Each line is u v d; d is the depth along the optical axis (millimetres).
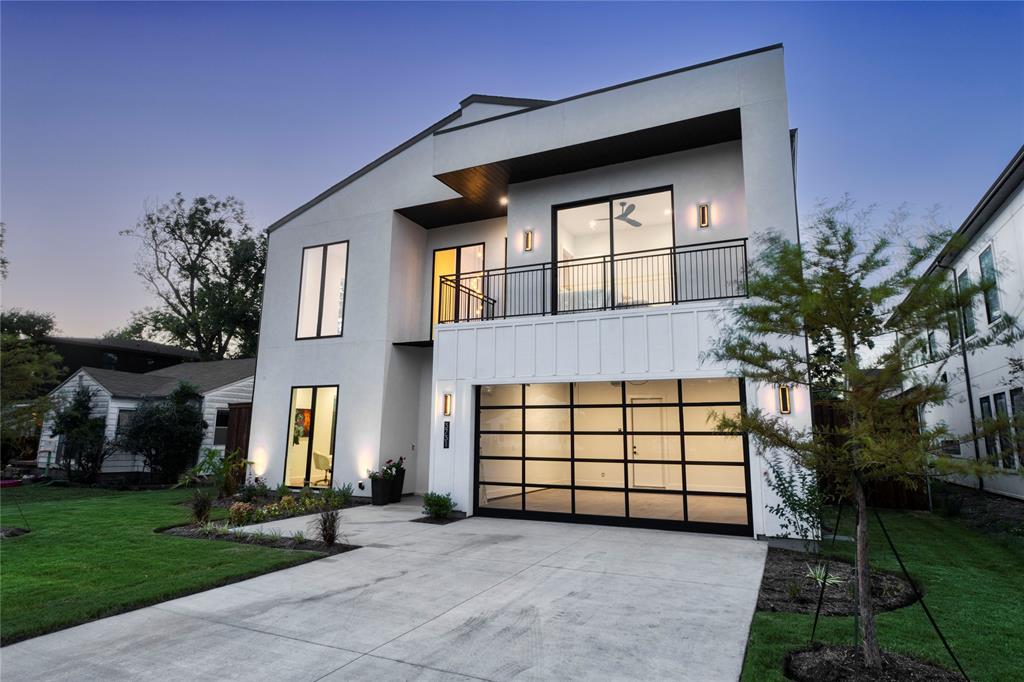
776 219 7738
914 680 2982
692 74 8633
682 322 8055
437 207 12148
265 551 6445
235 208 33500
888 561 5910
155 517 8938
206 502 8352
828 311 3434
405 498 11891
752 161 8031
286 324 13297
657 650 3498
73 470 15492
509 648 3547
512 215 10758
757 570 5613
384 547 6816
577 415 9102
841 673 3092
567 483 8945
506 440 9484
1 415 8609
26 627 3828
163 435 14648
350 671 3195
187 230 32125
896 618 4047
